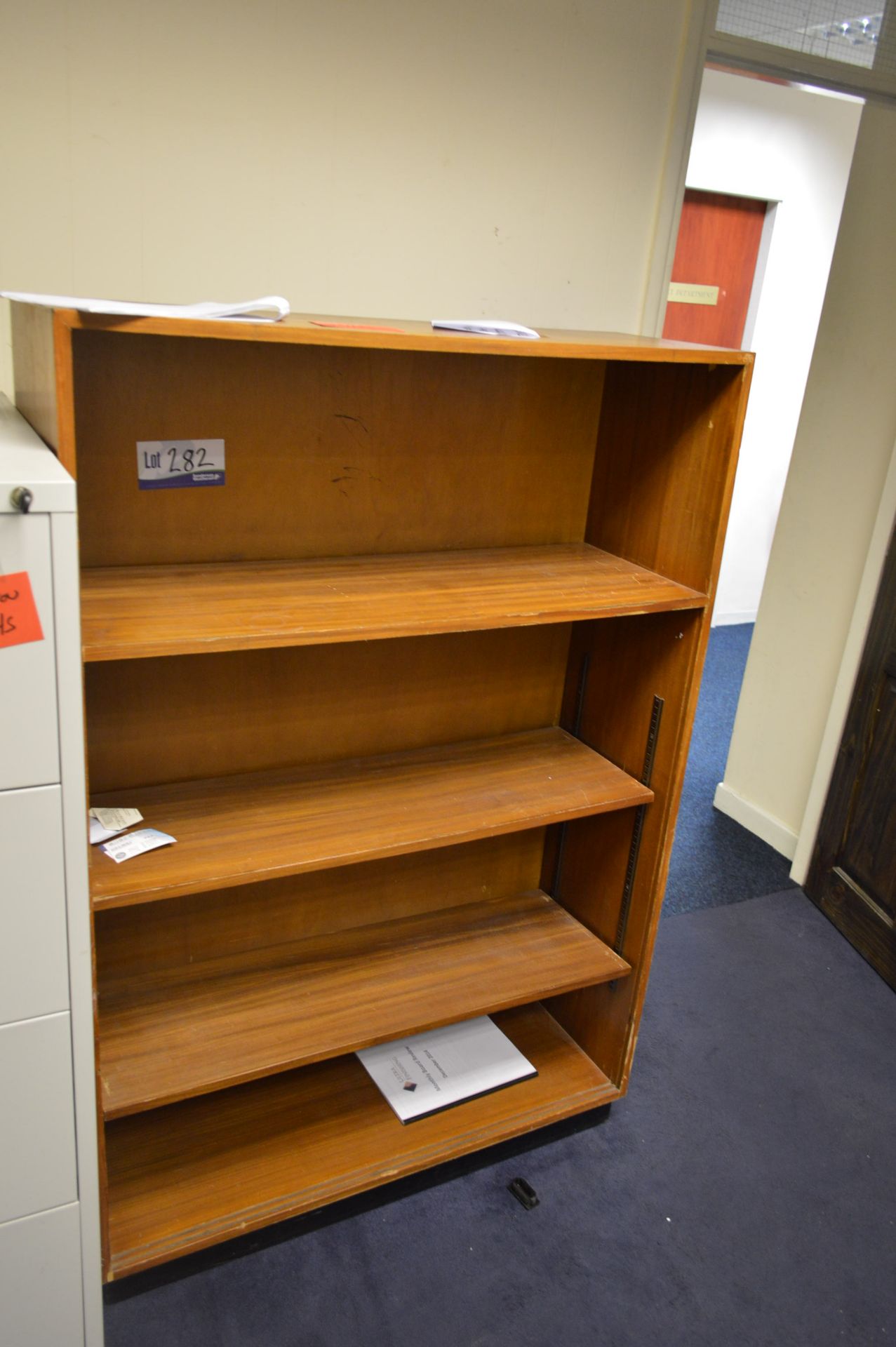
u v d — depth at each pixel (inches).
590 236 75.9
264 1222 60.1
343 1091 71.1
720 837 119.5
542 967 69.7
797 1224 67.8
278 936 69.4
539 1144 72.7
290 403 56.9
